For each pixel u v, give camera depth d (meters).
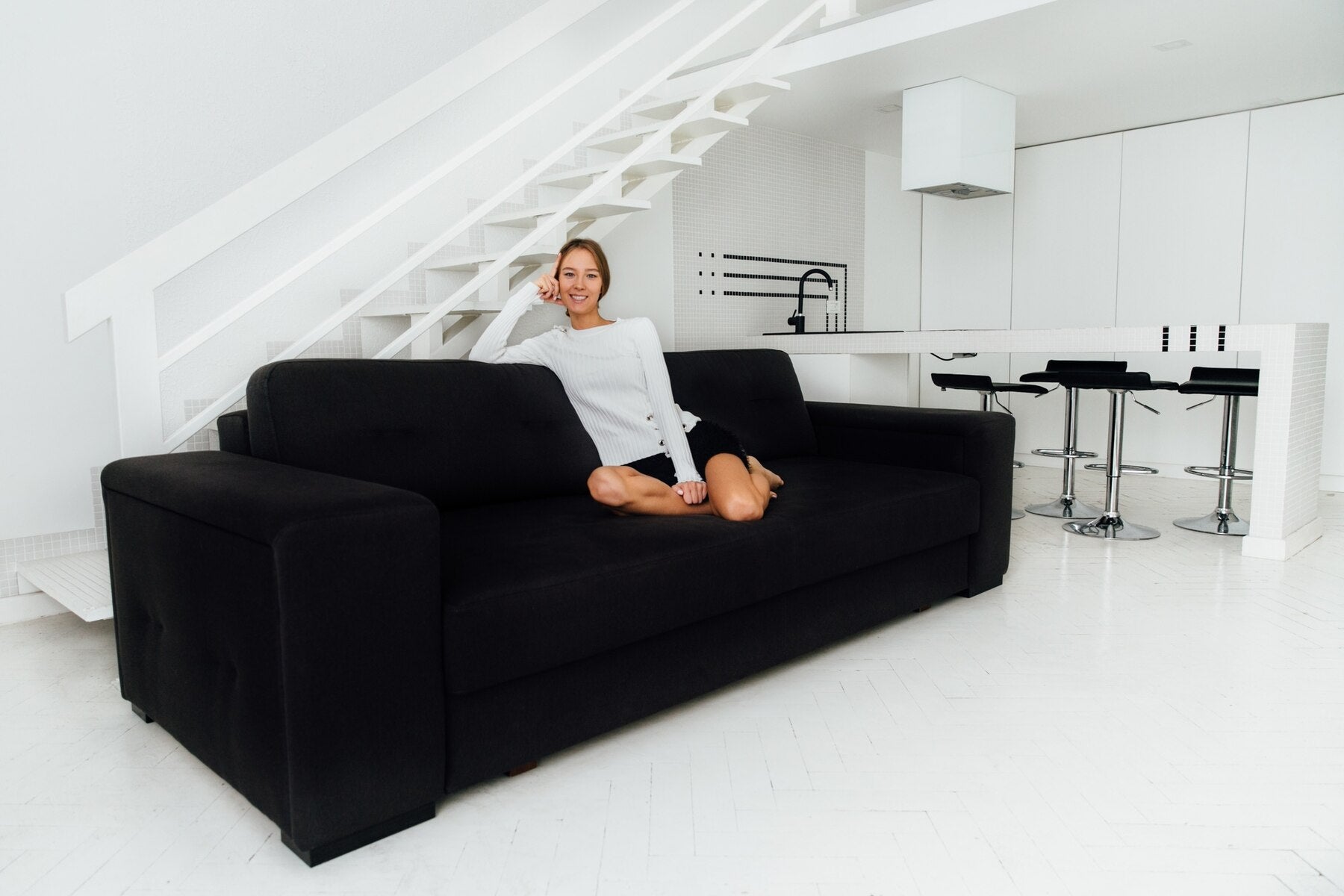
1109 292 6.01
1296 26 3.85
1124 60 4.32
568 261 2.81
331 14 3.73
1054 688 2.32
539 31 3.61
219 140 3.46
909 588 2.80
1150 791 1.80
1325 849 1.59
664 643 2.07
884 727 2.10
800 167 5.71
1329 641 2.66
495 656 1.72
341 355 3.62
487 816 1.73
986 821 1.69
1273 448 3.61
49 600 3.11
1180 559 3.65
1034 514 4.60
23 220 3.03
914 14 3.98
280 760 1.53
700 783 1.85
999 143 4.85
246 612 1.57
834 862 1.56
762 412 3.51
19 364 3.06
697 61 5.11
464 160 3.26
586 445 2.81
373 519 1.55
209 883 1.52
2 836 1.67
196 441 3.00
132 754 2.01
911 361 6.86
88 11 3.11
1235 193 5.44
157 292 3.24
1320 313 5.20
